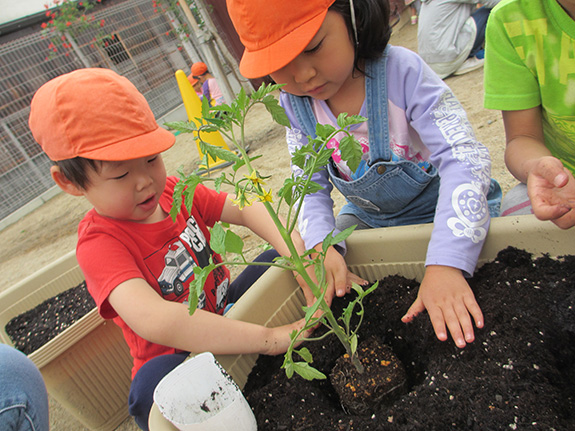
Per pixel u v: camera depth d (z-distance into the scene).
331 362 1.02
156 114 7.30
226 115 0.73
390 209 1.45
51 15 6.32
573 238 0.91
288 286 1.15
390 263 1.12
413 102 1.19
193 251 1.38
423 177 1.30
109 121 1.05
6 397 0.80
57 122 1.04
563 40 1.04
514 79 1.16
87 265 1.17
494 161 2.36
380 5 1.05
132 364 1.78
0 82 6.02
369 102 1.22
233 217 1.48
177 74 4.34
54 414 1.92
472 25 3.83
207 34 4.71
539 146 1.15
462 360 0.86
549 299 0.87
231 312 1.07
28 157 6.37
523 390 0.75
